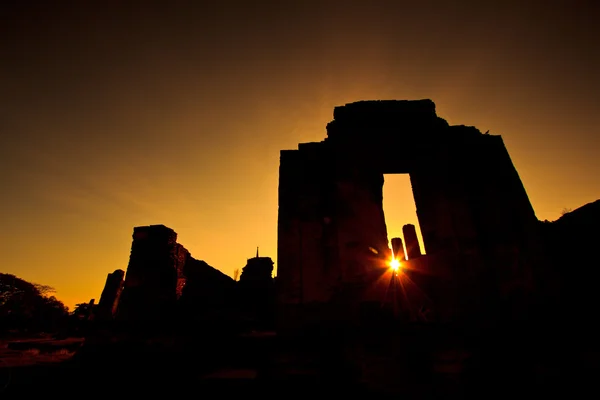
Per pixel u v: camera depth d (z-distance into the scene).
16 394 6.62
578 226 8.88
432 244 7.33
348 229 6.71
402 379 4.80
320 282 6.50
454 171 7.40
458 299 6.22
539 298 6.21
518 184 7.37
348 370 5.14
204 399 5.45
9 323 31.62
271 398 5.05
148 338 8.97
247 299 19.22
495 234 6.81
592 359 4.79
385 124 7.80
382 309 6.03
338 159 7.44
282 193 7.49
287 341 5.99
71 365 8.40
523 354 5.20
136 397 6.15
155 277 10.70
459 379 4.74
